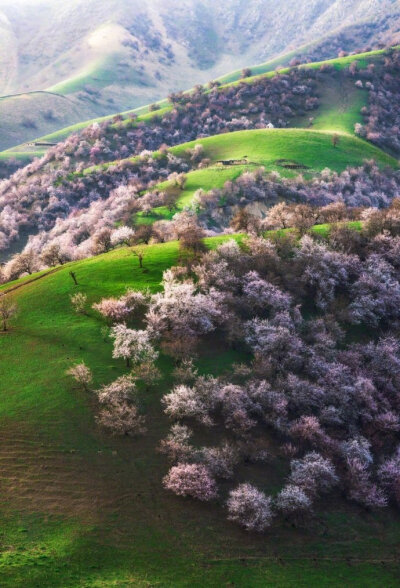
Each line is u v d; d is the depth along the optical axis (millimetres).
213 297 76125
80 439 53719
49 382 60656
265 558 45531
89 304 76750
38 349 66562
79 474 50094
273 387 64375
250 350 70812
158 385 62250
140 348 63656
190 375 62781
